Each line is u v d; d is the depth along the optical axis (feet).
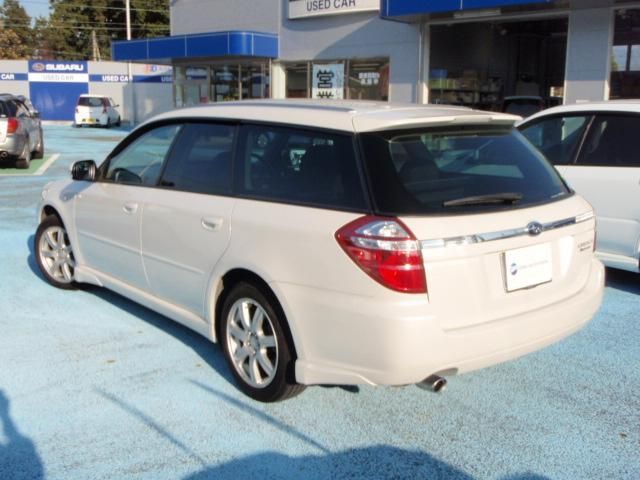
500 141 13.41
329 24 64.28
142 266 15.99
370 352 10.87
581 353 15.81
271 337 12.69
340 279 11.12
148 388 13.75
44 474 10.75
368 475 10.82
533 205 12.39
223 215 13.38
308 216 11.80
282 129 13.10
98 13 231.09
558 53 70.85
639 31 44.47
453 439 11.94
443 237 10.87
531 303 12.02
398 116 12.10
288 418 12.60
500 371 14.79
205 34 70.64
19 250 25.26
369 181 11.32
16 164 52.01
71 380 14.07
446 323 10.98
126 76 138.10
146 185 15.99
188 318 14.80
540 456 11.42
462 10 47.67
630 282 21.70
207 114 15.02
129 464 11.05
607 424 12.51
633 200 19.92
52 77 137.39
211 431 12.12
